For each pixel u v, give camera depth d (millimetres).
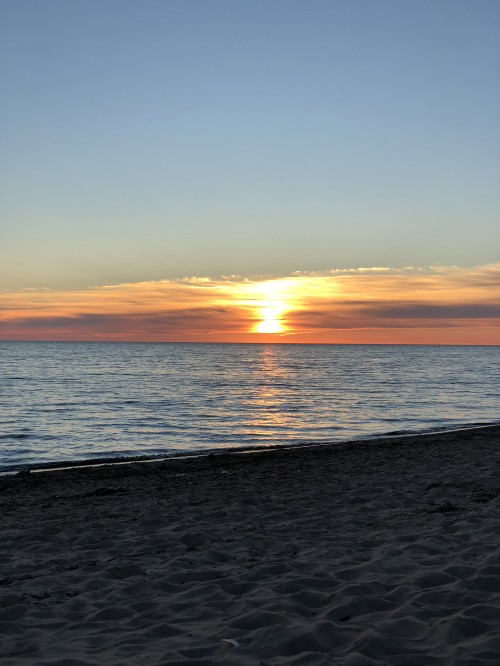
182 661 3902
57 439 24969
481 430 26312
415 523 8492
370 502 10445
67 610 5309
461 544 6973
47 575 6574
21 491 13602
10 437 25375
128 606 5285
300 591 5473
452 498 10422
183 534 8422
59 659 4086
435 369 96062
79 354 165375
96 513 10508
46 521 9898
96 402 40094
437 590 5191
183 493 12625
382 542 7402
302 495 11773
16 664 4062
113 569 6645
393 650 4035
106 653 4172
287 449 21188
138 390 50469
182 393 47594
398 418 33344
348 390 51656
